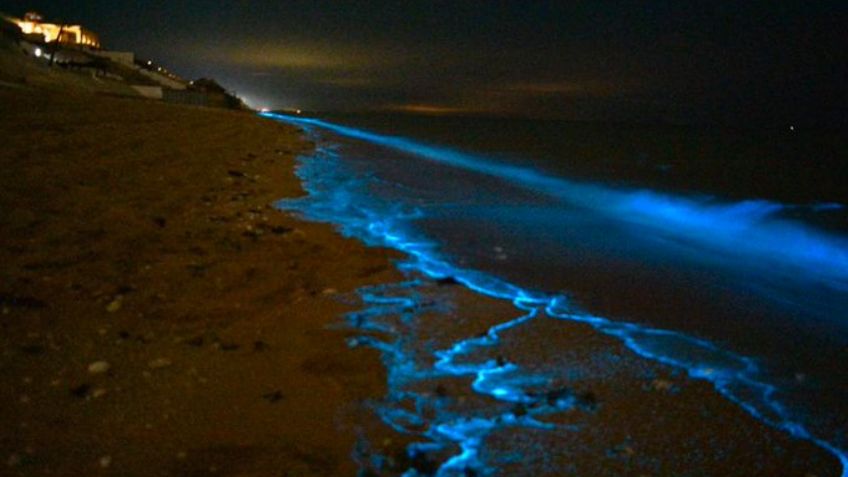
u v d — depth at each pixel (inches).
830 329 221.1
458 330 200.2
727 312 234.4
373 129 1510.8
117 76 2206.0
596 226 381.7
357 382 161.6
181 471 121.1
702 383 172.7
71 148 472.1
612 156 891.4
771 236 393.1
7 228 261.3
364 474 124.6
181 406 144.6
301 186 441.4
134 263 239.5
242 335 185.8
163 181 394.0
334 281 238.8
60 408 139.7
